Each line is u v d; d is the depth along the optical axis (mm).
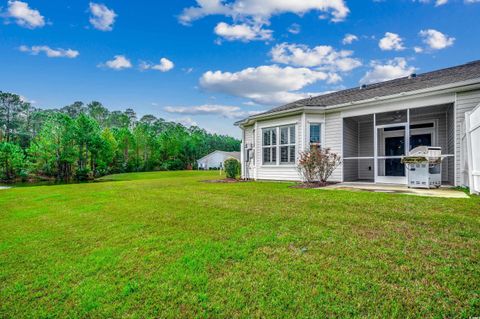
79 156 34938
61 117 33875
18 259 3334
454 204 5020
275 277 2549
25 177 33281
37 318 2154
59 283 2693
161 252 3312
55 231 4523
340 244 3238
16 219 5625
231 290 2375
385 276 2459
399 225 3854
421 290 2213
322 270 2629
